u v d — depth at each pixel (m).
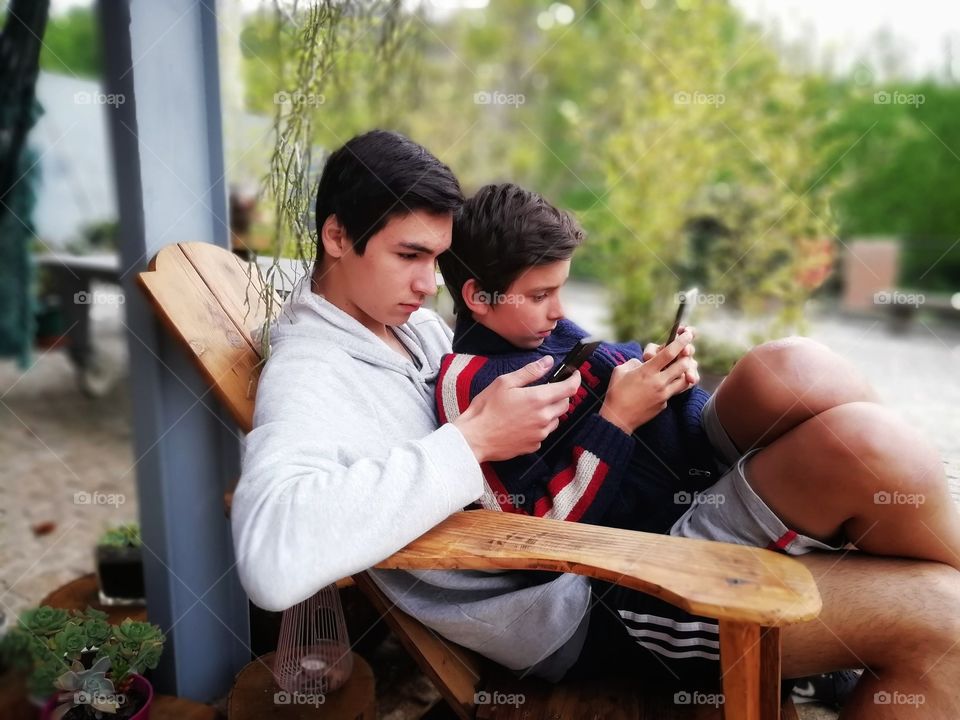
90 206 3.29
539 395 0.98
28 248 2.77
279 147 1.20
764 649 0.90
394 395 1.11
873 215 5.43
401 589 1.12
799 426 1.03
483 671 1.16
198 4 1.31
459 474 0.93
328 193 1.09
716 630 0.99
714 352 2.67
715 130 3.36
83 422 3.21
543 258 1.15
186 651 1.39
